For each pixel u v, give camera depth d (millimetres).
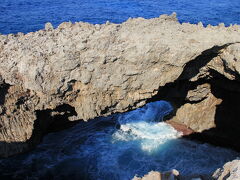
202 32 24062
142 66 23000
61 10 56125
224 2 67250
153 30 23953
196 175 15469
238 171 12594
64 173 25688
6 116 23891
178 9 60781
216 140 29531
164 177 15180
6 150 24984
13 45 23312
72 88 23375
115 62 22641
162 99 29062
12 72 22250
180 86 27797
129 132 30703
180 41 23125
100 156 27656
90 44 22156
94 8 58750
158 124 31781
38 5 58188
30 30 45094
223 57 24172
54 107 24141
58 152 27828
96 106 24484
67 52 21859
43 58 22000
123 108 25344
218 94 28766
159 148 28688
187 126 30734
